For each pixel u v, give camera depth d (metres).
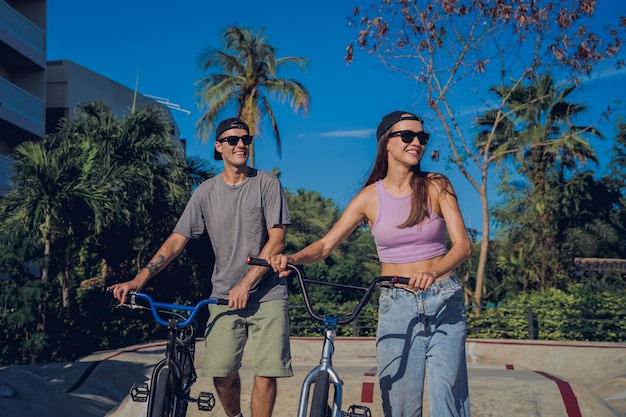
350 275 28.84
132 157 18.44
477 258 26.31
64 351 16.45
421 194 3.62
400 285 3.66
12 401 6.86
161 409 3.68
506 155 25.23
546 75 25.12
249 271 4.21
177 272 19.77
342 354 12.36
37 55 29.09
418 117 3.72
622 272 25.83
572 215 26.53
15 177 16.47
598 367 11.41
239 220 4.39
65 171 16.19
